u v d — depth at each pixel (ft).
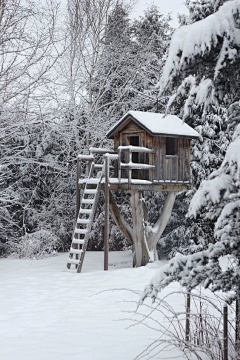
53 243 57.72
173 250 55.67
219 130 56.80
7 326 25.85
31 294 34.19
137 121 45.29
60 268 46.34
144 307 30.14
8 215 57.82
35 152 61.36
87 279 39.75
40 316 28.04
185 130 46.75
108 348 21.49
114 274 41.16
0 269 46.68
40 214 61.62
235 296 16.94
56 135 60.08
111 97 69.15
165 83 16.16
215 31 15.35
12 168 61.57
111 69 66.54
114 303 31.42
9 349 21.56
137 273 41.09
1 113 47.60
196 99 17.87
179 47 15.76
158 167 45.47
